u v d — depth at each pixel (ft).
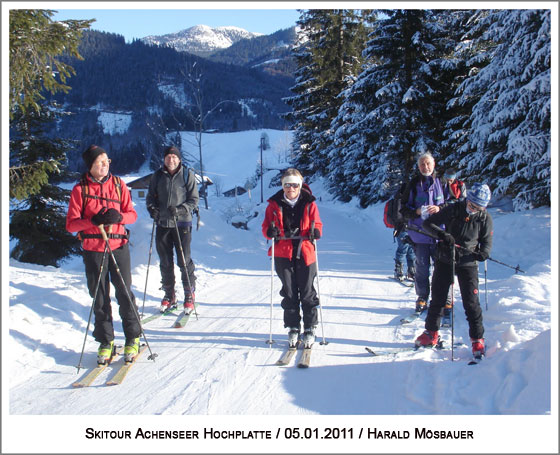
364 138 74.95
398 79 66.90
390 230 62.34
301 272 14.93
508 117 43.04
